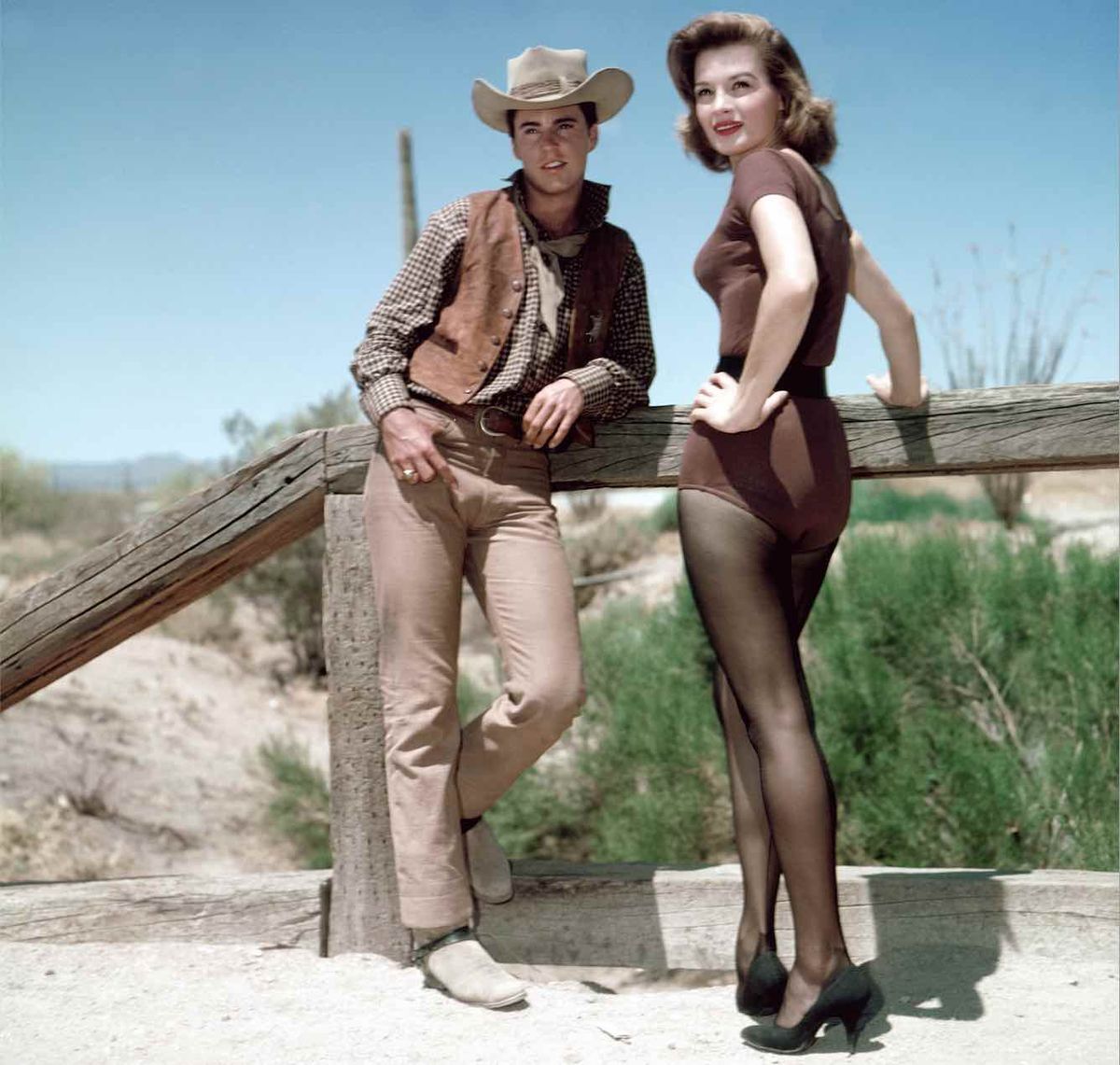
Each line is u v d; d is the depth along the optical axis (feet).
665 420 10.37
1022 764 17.06
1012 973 9.87
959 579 18.83
